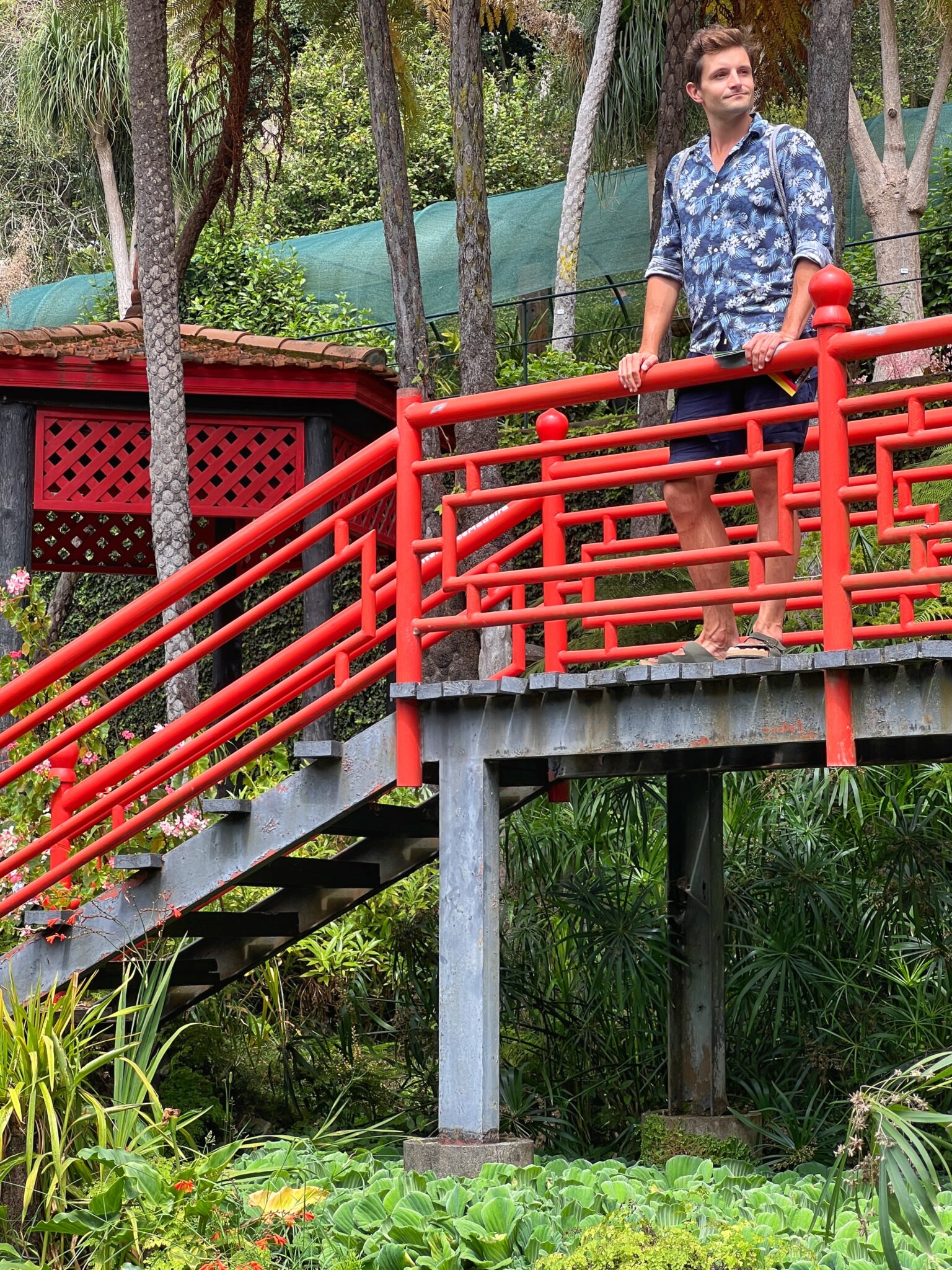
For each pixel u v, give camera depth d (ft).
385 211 27.73
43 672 16.40
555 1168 14.85
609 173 48.14
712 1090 18.07
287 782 15.83
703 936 18.35
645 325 14.37
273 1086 21.83
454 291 50.47
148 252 25.66
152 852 18.39
